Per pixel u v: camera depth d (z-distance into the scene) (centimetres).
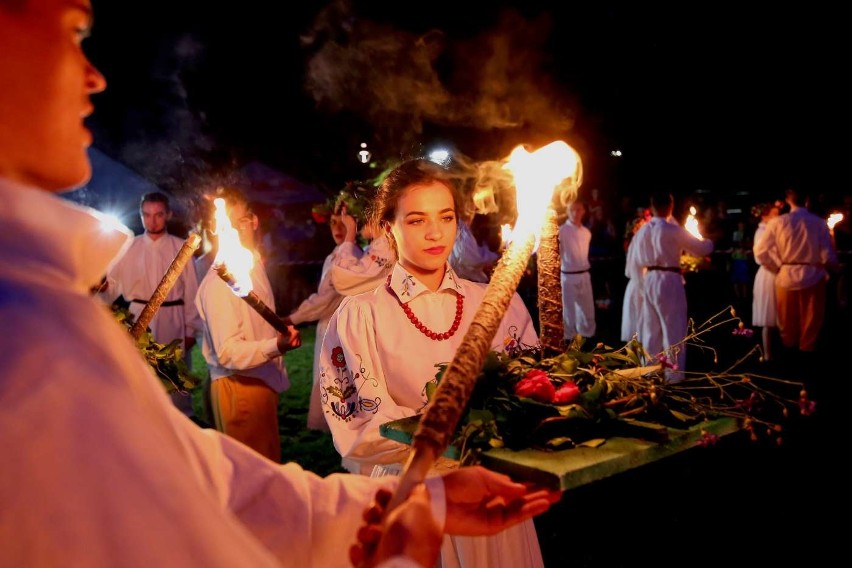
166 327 665
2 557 53
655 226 798
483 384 154
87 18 73
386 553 82
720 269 1524
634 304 837
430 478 118
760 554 384
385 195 240
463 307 240
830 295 1234
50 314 59
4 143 66
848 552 383
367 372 227
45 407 54
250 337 412
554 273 178
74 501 54
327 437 607
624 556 385
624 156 2036
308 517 113
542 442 141
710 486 475
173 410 103
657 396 153
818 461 513
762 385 753
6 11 66
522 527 221
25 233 62
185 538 57
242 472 112
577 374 166
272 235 1489
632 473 497
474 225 1112
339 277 464
